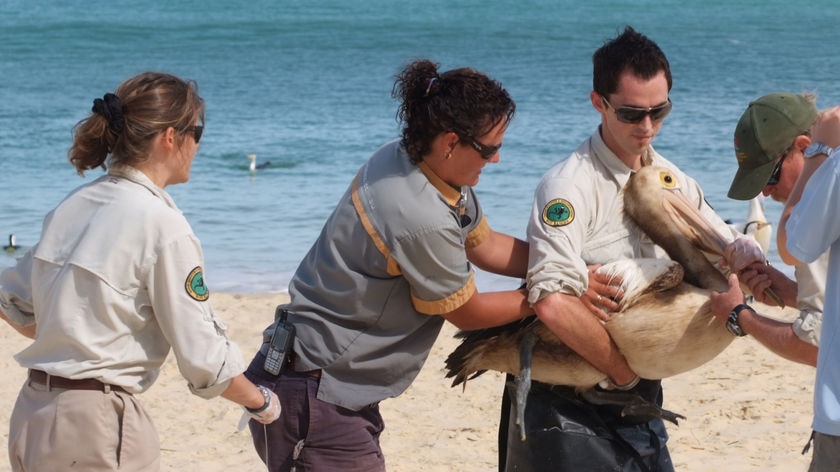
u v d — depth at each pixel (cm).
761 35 7525
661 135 2942
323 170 2628
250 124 3466
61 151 2919
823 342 484
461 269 503
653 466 574
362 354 511
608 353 530
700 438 865
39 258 480
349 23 9462
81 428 471
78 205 484
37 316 486
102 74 5231
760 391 973
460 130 481
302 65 5584
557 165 557
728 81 4547
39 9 12369
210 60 5925
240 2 14625
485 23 9469
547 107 3709
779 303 540
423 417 929
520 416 532
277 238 1877
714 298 528
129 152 478
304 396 512
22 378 1052
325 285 514
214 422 929
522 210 2042
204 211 2109
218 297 1416
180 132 484
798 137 529
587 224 545
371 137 3170
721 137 2903
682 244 547
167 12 11725
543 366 548
